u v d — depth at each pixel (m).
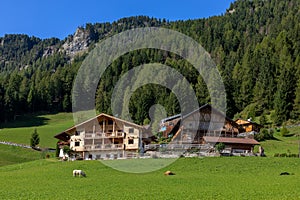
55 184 42.94
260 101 148.75
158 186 40.81
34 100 199.50
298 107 131.12
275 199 33.16
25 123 176.38
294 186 40.00
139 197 34.44
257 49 199.38
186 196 34.84
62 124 163.88
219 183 42.81
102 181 44.62
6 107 179.38
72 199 33.72
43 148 108.06
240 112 153.25
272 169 53.88
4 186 41.88
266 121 128.50
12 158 96.06
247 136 91.19
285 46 186.12
